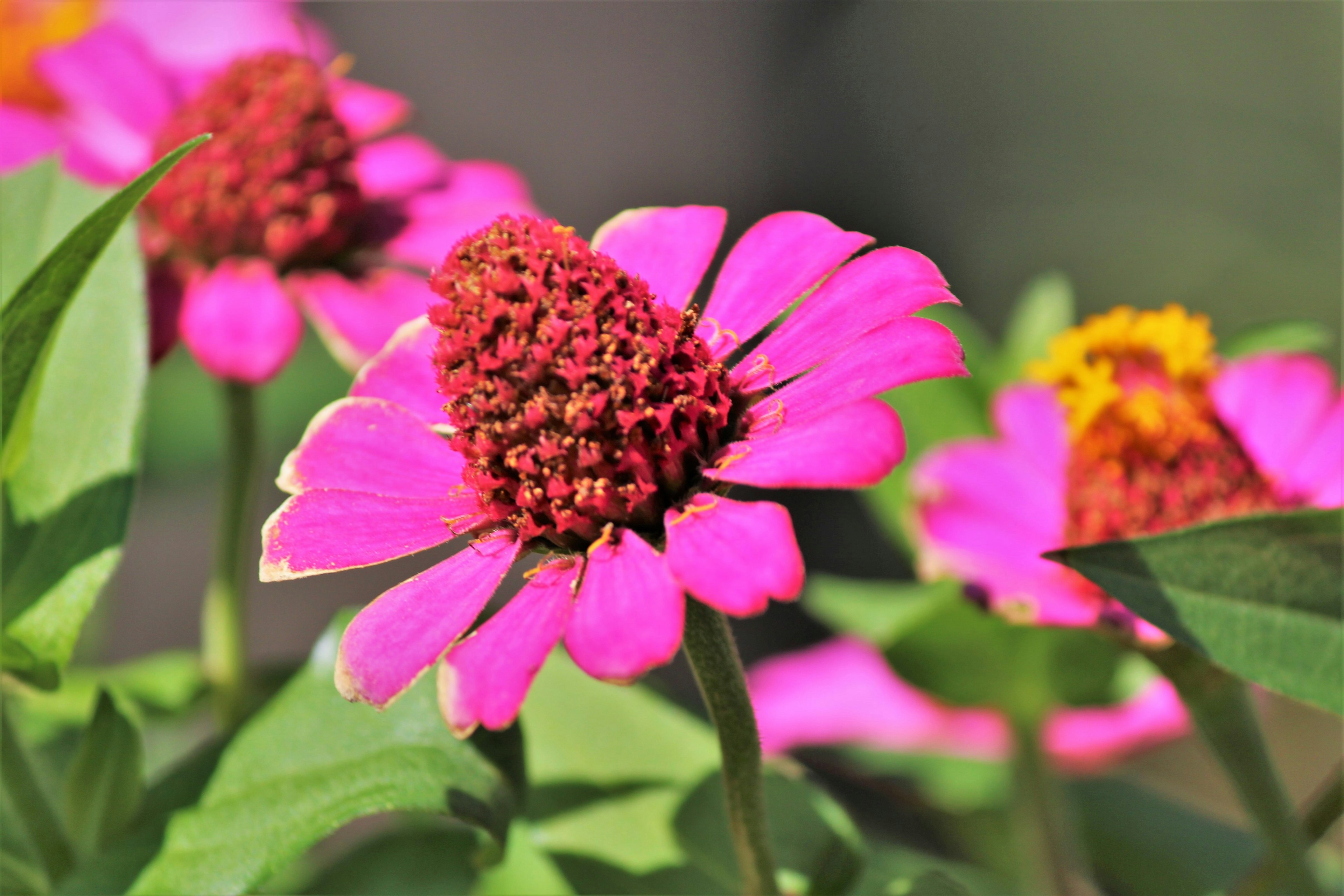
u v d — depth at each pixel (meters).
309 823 0.35
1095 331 0.40
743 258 0.35
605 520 0.34
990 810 0.44
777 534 0.32
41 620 0.36
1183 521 0.39
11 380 0.35
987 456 0.42
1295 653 0.33
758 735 0.35
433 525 0.34
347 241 0.42
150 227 0.42
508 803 0.35
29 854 0.38
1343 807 0.36
